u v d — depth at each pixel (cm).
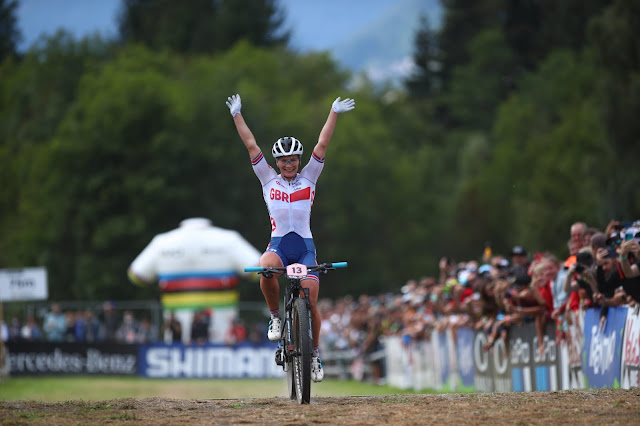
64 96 15012
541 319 3216
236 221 13525
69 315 8288
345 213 15538
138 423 1877
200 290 8294
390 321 6238
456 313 4150
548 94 14962
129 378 7769
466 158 18400
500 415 1869
